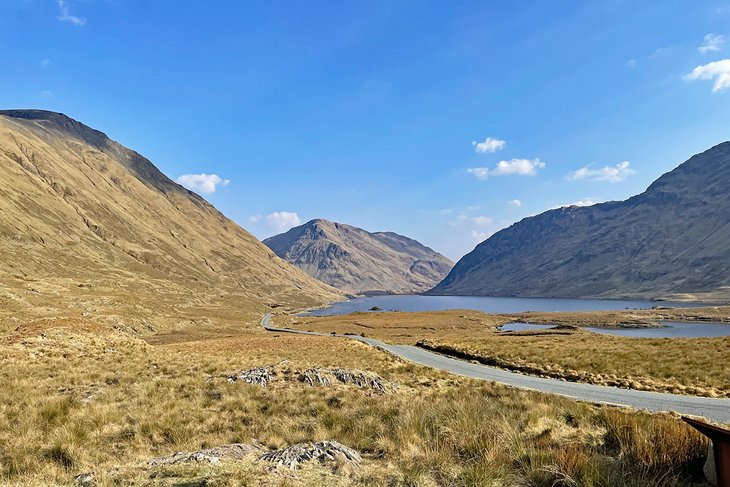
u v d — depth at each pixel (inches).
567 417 495.2
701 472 287.4
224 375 917.8
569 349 1603.1
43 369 951.0
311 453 329.7
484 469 285.1
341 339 2576.3
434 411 479.5
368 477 283.6
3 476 316.8
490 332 4097.0
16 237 6023.6
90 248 7746.1
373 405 584.7
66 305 2967.5
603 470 283.6
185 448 399.5
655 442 328.5
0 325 2023.9
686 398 808.3
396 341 2672.2
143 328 3393.2
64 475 313.6
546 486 274.2
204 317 5059.1
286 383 831.7
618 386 970.7
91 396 640.4
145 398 623.2
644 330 5728.3
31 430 430.0
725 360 1125.7
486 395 733.3
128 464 329.4
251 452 363.6
